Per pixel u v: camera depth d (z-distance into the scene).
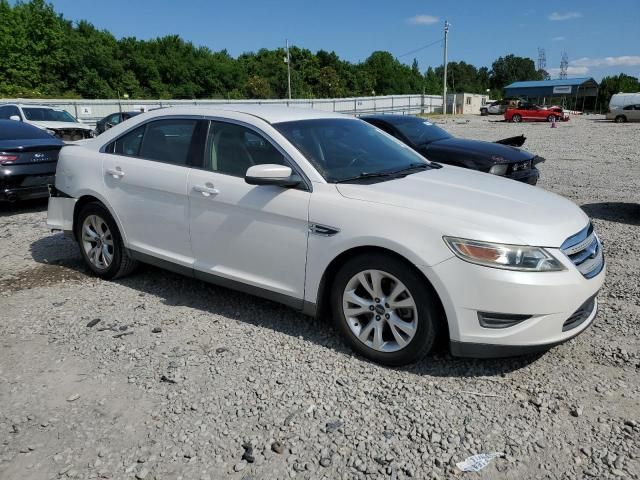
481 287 2.97
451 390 3.11
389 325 3.32
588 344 3.60
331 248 3.41
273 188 3.69
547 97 75.00
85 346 3.71
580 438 2.69
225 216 3.93
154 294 4.63
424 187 3.56
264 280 3.83
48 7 63.97
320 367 3.38
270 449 2.65
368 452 2.62
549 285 2.96
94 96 66.75
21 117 16.19
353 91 100.19
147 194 4.44
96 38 69.12
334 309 3.55
